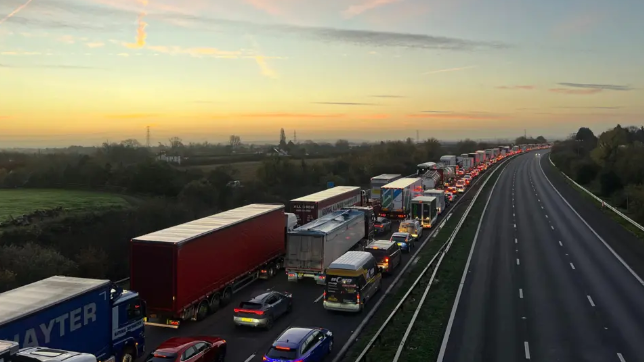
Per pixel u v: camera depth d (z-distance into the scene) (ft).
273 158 279.28
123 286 100.94
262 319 71.87
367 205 184.44
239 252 89.15
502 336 67.72
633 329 70.38
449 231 159.33
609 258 118.32
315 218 131.44
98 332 55.11
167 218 142.51
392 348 63.31
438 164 291.17
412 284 96.22
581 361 59.21
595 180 310.24
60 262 99.04
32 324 46.65
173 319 71.51
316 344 58.54
